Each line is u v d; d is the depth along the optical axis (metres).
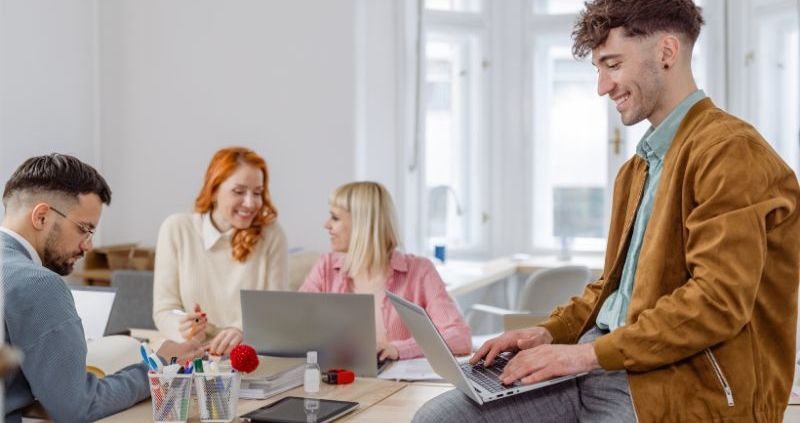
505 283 5.46
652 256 1.60
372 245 2.71
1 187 4.22
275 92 4.86
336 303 2.24
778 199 1.50
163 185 4.98
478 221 5.71
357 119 4.83
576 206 5.70
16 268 1.79
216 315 3.00
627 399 1.63
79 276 4.59
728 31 5.25
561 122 5.70
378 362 2.35
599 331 1.83
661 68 1.64
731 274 1.46
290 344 2.31
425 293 2.72
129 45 4.98
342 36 4.78
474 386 1.69
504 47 5.70
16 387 1.83
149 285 4.08
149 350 2.50
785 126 5.11
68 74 4.66
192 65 4.93
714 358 1.54
